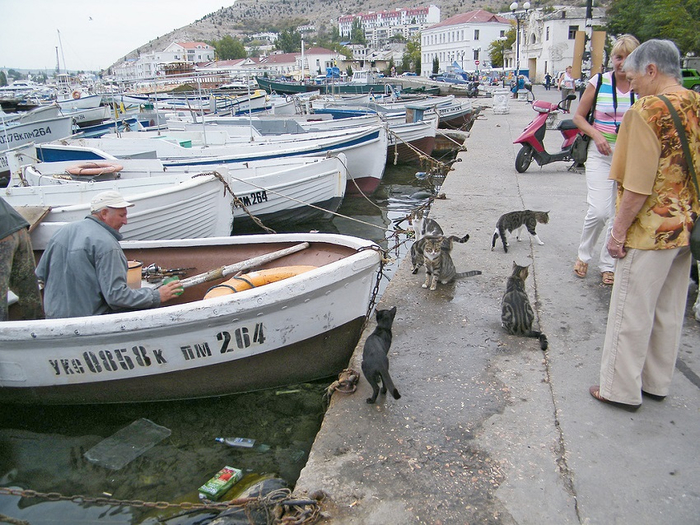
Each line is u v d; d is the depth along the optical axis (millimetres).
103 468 4062
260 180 10656
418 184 16672
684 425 3383
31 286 5168
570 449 3219
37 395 4727
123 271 4621
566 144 11359
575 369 4043
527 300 4652
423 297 5418
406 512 2822
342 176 12125
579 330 4613
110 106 28547
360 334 5117
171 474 3969
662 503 2809
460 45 106500
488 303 5223
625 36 4867
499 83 64438
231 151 13500
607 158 5172
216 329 4363
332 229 11898
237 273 5496
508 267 6074
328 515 2828
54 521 3578
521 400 3703
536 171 11516
